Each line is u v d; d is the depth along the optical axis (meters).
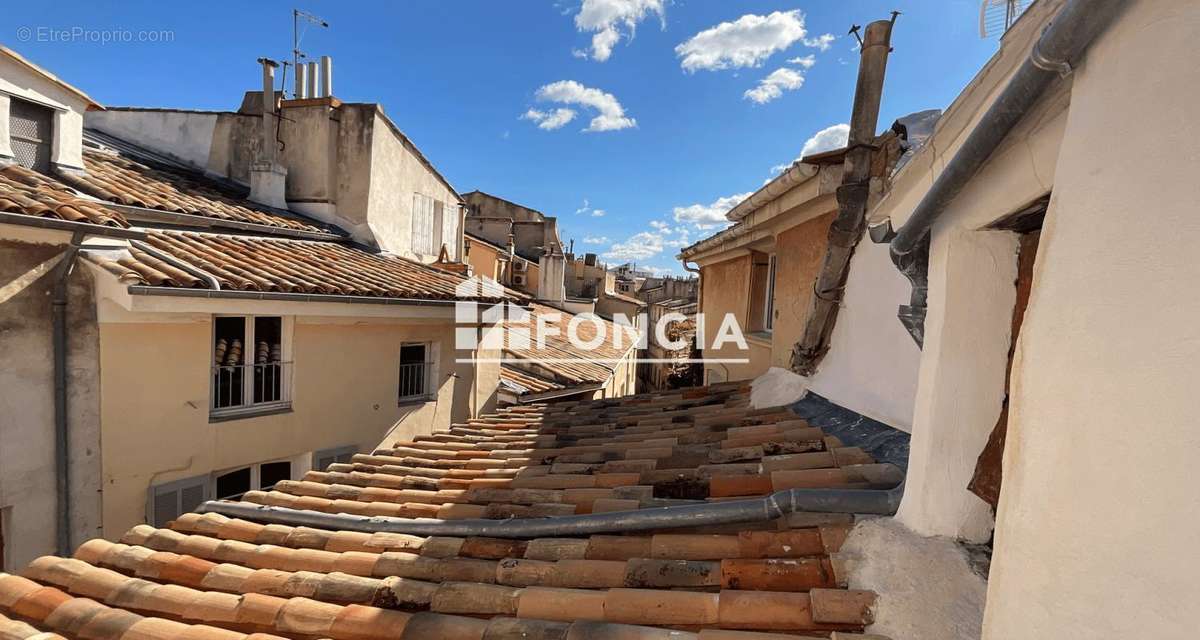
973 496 2.11
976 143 1.49
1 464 4.84
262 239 8.79
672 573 2.33
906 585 1.95
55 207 4.88
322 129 10.94
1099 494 1.01
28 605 2.55
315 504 3.69
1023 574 1.20
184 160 11.44
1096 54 1.09
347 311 7.00
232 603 2.49
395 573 2.71
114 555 3.00
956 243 2.06
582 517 2.89
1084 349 1.07
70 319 5.24
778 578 2.19
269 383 6.99
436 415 9.30
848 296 4.42
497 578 2.56
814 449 3.66
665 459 3.89
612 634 2.01
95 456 5.44
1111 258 1.02
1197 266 0.87
